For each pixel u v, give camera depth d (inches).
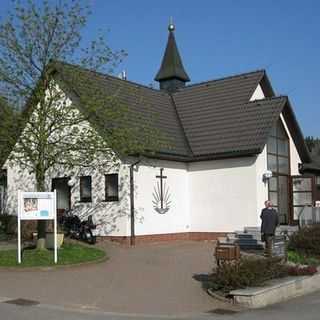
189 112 1139.9
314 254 733.3
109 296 510.3
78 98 755.4
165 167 995.9
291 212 1088.2
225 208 996.6
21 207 657.6
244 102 1086.4
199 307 478.6
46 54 728.3
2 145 732.7
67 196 1003.9
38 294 508.1
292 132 1125.1
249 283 514.0
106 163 856.9
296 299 533.3
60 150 740.7
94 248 804.6
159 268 670.5
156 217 967.0
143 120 1016.9
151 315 444.1
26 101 726.5
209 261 729.0
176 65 1327.5
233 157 987.9
